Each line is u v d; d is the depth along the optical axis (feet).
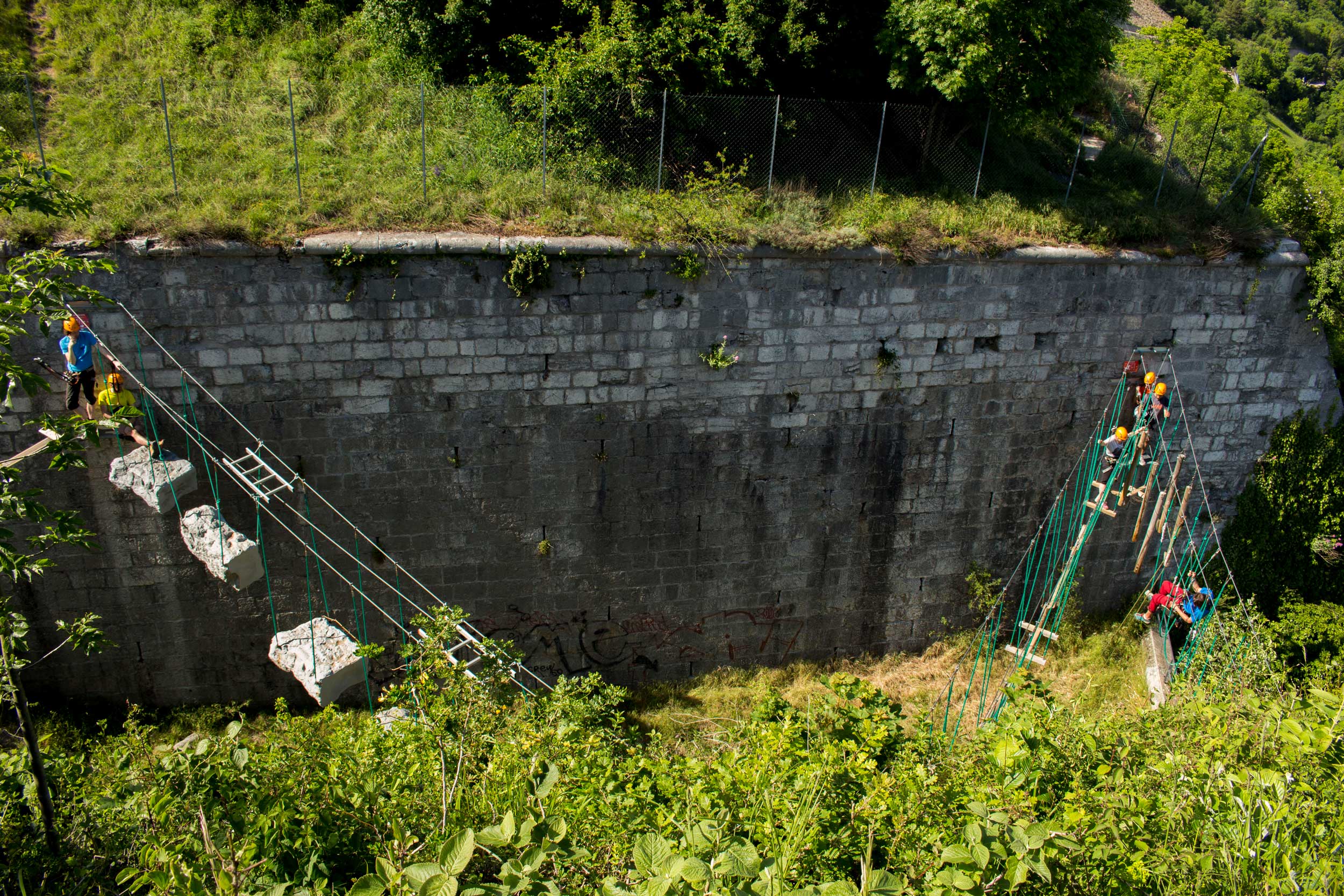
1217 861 18.43
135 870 17.04
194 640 42.50
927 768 24.48
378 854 18.61
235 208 39.34
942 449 47.44
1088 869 18.61
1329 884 17.63
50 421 20.15
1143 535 51.98
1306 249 50.01
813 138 51.88
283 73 50.55
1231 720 26.30
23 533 39.24
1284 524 53.42
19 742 39.70
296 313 38.58
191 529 36.11
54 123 45.91
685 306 42.19
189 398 38.60
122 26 52.24
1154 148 64.28
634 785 25.66
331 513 41.55
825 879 18.67
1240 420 51.11
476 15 50.16
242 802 20.12
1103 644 51.16
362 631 43.80
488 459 42.32
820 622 49.16
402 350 39.91
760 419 44.68
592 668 47.03
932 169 51.62
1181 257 46.93
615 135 48.16
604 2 52.24
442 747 21.04
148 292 37.22
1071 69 48.06
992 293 45.42
